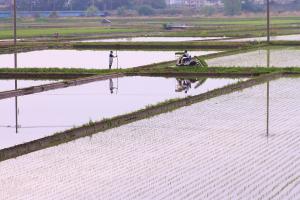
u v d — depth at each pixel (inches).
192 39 5944.9
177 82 2933.1
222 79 3048.7
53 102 2365.9
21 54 4498.0
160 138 1777.8
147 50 4827.8
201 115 2117.4
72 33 7263.8
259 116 2087.8
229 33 6737.2
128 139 1765.5
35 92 2608.3
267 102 2361.0
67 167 1480.1
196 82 2935.5
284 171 1434.5
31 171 1446.9
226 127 1919.3
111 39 6092.5
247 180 1369.3
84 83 2898.6
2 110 2198.6
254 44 4899.1
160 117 2091.5
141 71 3203.7
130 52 4650.6
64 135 1803.6
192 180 1374.3
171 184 1347.2
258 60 3848.4
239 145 1688.0
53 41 5679.1
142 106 2256.4
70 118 2050.9
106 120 1983.3
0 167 1480.1
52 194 1289.4
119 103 2338.8
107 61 3912.4
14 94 2501.2
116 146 1684.3
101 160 1540.4
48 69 3203.7
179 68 3253.0
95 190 1311.5
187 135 1814.7
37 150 1643.7
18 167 1480.1
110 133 1851.6
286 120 2017.7
